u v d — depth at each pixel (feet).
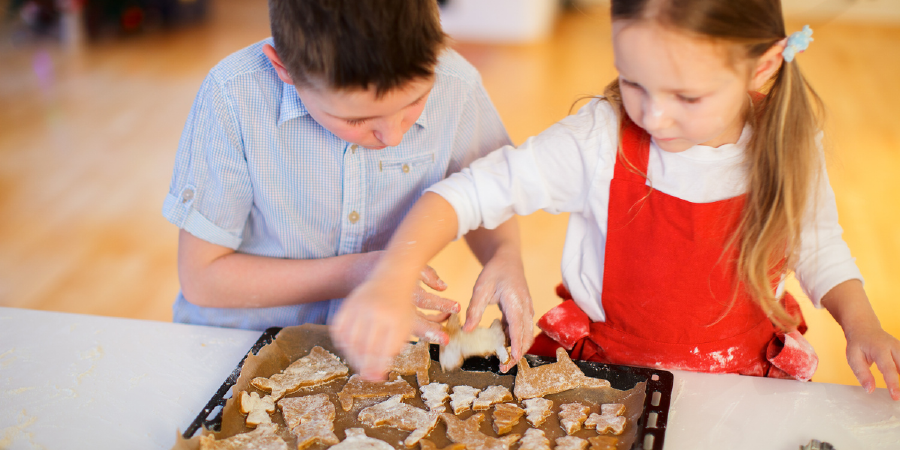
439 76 3.17
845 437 2.43
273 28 2.46
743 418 2.51
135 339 2.91
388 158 3.21
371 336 2.20
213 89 2.97
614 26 2.30
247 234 3.43
